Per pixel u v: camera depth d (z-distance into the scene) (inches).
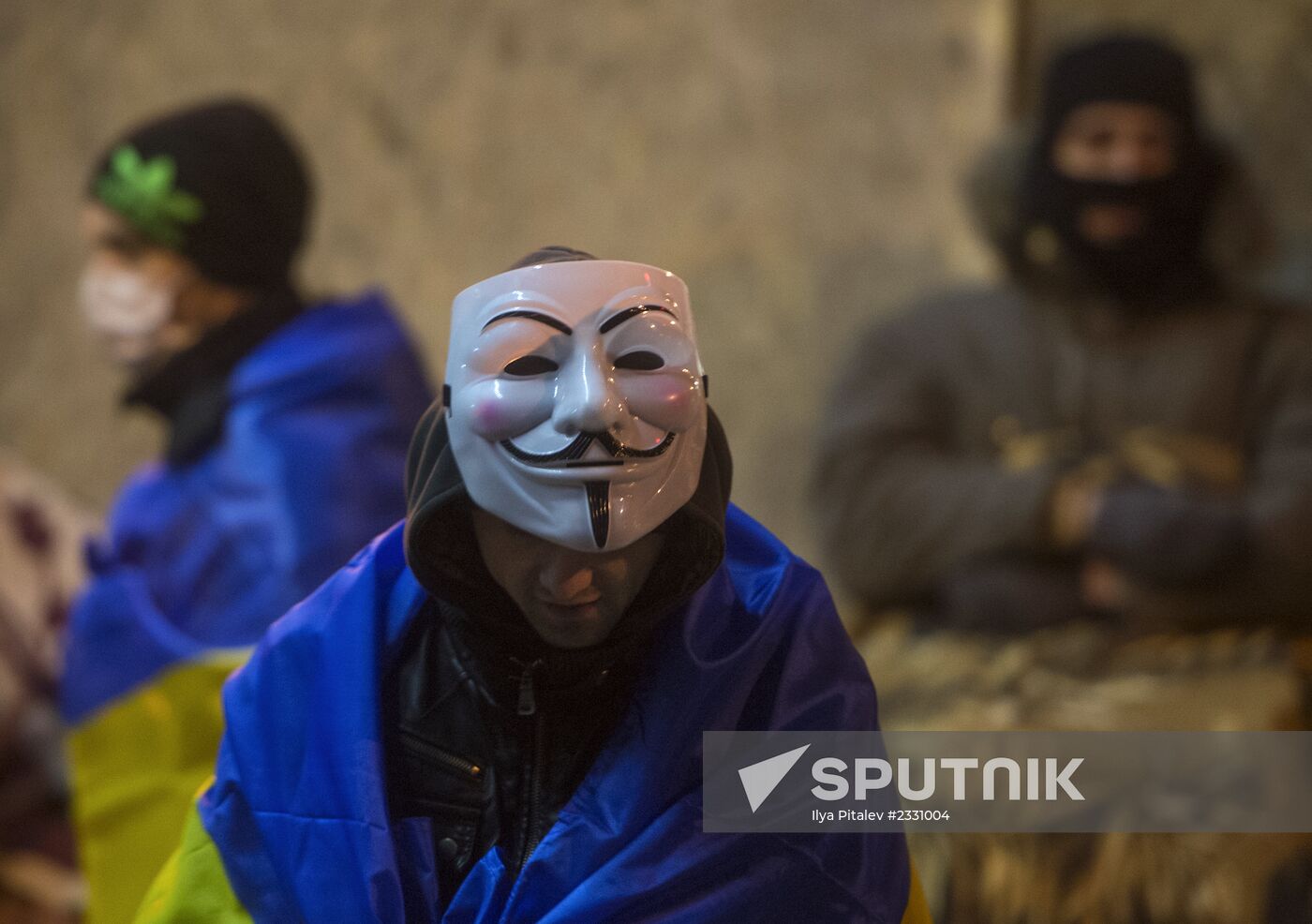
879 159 435.5
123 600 259.6
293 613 141.6
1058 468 300.5
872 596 311.4
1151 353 309.7
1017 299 319.9
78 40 525.3
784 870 131.1
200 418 268.4
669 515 122.6
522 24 470.6
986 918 261.4
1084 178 311.9
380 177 484.4
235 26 502.9
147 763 252.7
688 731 131.4
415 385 278.8
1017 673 279.3
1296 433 300.0
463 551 130.2
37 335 535.2
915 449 313.0
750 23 447.2
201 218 289.6
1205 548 287.7
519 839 133.4
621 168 461.7
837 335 438.0
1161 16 426.9
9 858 307.0
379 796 131.3
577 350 120.0
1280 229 419.8
